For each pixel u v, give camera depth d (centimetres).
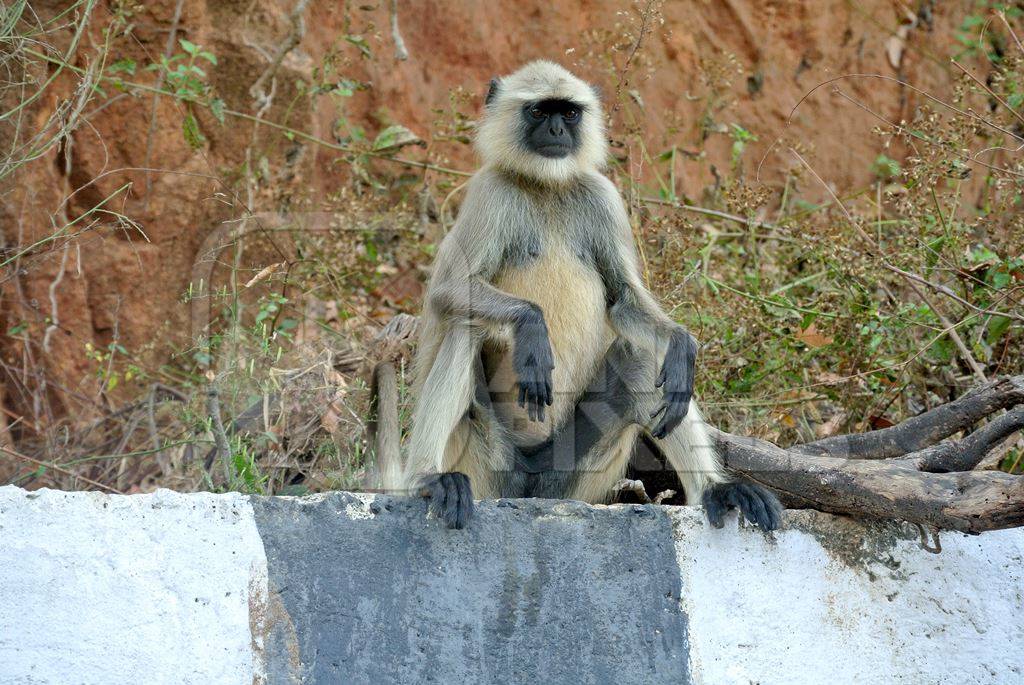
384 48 1381
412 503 633
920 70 1642
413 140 1245
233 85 1245
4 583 580
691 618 630
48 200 1134
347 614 602
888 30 1563
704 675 621
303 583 603
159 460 980
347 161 1241
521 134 852
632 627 624
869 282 993
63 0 1134
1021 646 650
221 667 583
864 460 670
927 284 927
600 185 877
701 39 1591
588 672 613
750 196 1151
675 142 1518
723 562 642
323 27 1339
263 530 607
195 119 1213
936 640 645
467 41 1452
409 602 611
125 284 1173
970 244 1063
